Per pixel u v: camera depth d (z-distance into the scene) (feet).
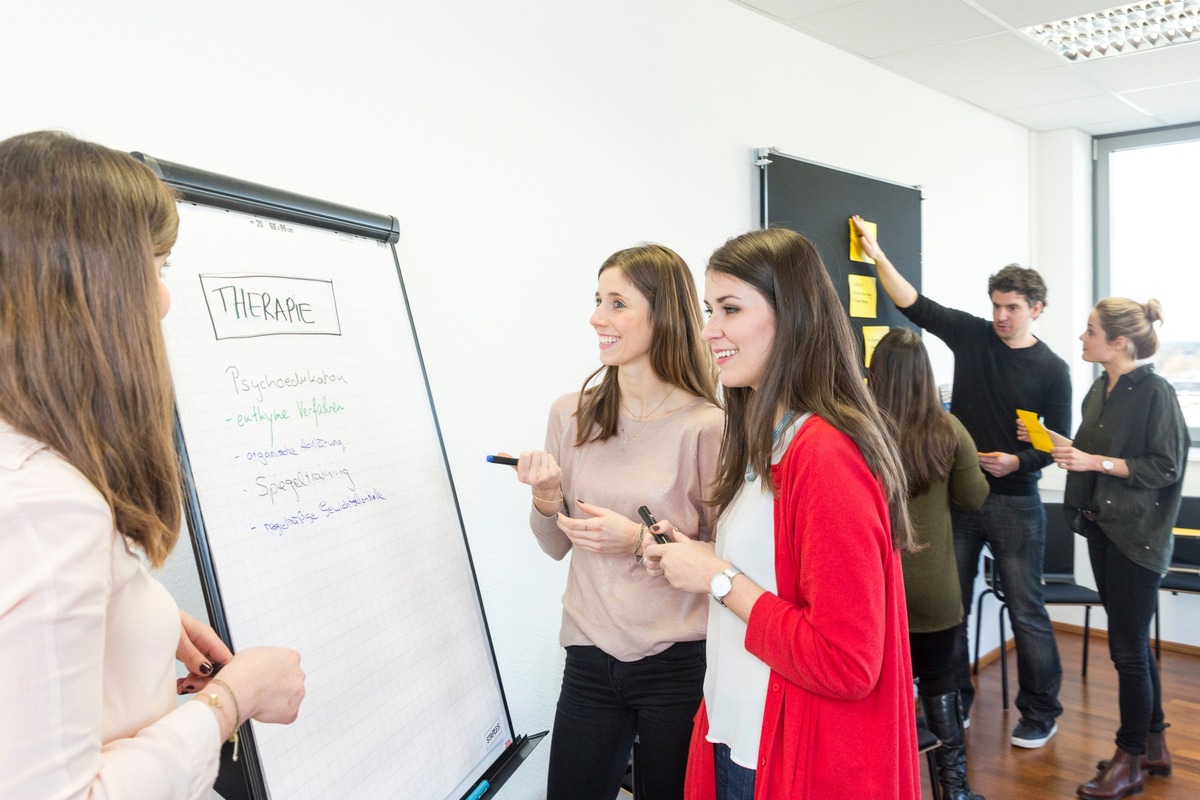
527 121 6.84
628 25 7.72
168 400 2.35
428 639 4.36
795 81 9.73
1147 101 12.77
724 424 5.00
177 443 3.26
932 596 7.54
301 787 3.44
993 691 11.68
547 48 6.98
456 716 4.45
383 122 5.80
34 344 2.04
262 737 3.33
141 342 2.24
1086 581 13.94
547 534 5.59
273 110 5.16
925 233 12.12
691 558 4.05
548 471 5.08
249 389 3.67
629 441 5.26
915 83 11.79
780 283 3.75
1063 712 10.79
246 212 3.89
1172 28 10.14
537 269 6.99
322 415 4.03
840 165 10.46
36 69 4.16
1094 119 13.84
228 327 3.64
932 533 7.56
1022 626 9.89
